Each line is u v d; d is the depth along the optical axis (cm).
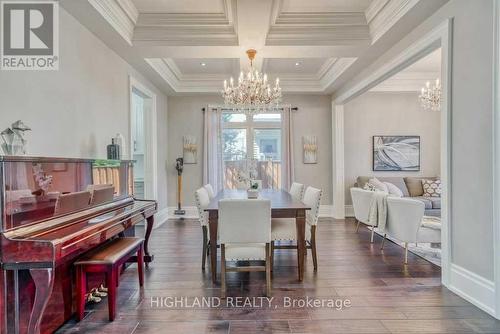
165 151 637
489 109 230
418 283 294
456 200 266
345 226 556
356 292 276
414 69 584
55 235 187
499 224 222
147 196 544
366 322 225
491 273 231
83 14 288
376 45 376
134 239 286
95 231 214
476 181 243
